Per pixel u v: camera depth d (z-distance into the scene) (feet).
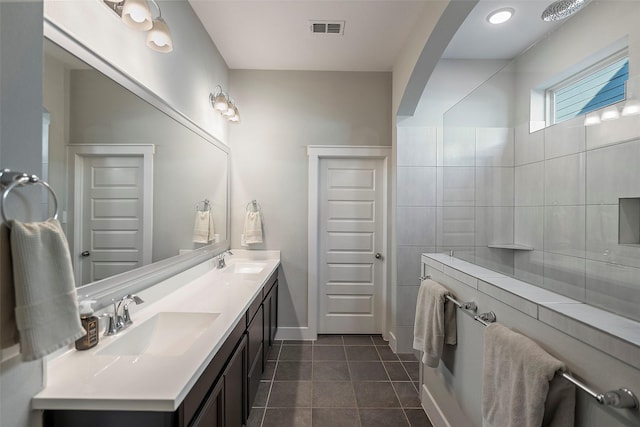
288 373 8.08
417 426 6.09
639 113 4.02
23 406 2.52
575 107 5.08
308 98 10.22
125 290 4.64
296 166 10.25
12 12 2.40
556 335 2.87
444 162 7.95
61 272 2.51
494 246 6.08
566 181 4.99
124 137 4.61
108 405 2.60
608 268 4.24
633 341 2.12
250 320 6.07
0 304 2.25
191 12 7.08
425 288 5.73
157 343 4.63
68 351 3.46
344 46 8.75
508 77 6.25
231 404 4.73
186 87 6.86
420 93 8.54
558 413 2.67
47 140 3.29
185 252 6.80
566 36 5.99
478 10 7.19
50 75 3.31
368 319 10.68
